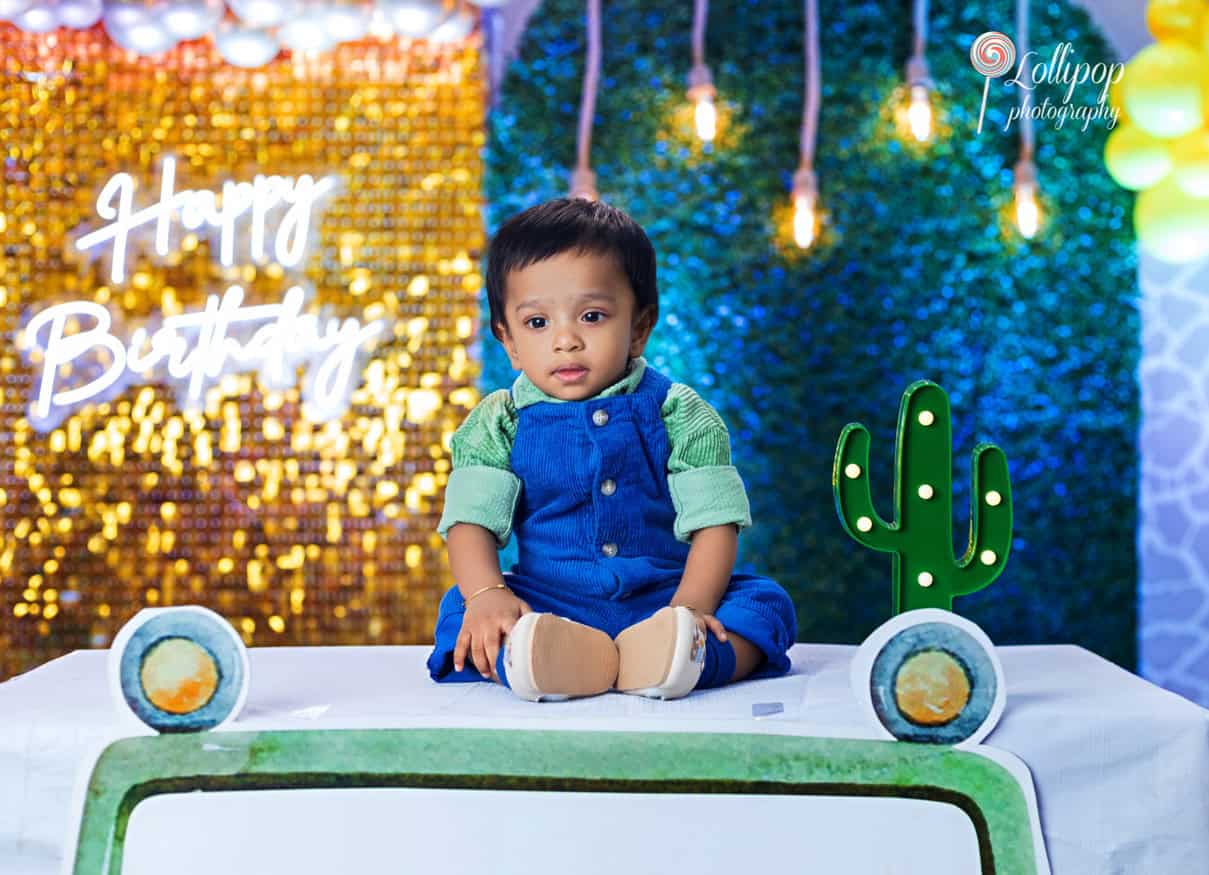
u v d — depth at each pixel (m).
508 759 1.07
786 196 3.00
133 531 3.01
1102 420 3.00
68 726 1.09
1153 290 2.99
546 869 1.05
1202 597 3.00
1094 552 3.00
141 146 3.01
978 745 1.07
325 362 2.99
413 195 3.02
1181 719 1.08
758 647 1.30
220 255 3.00
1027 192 2.96
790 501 3.00
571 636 1.17
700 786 1.06
